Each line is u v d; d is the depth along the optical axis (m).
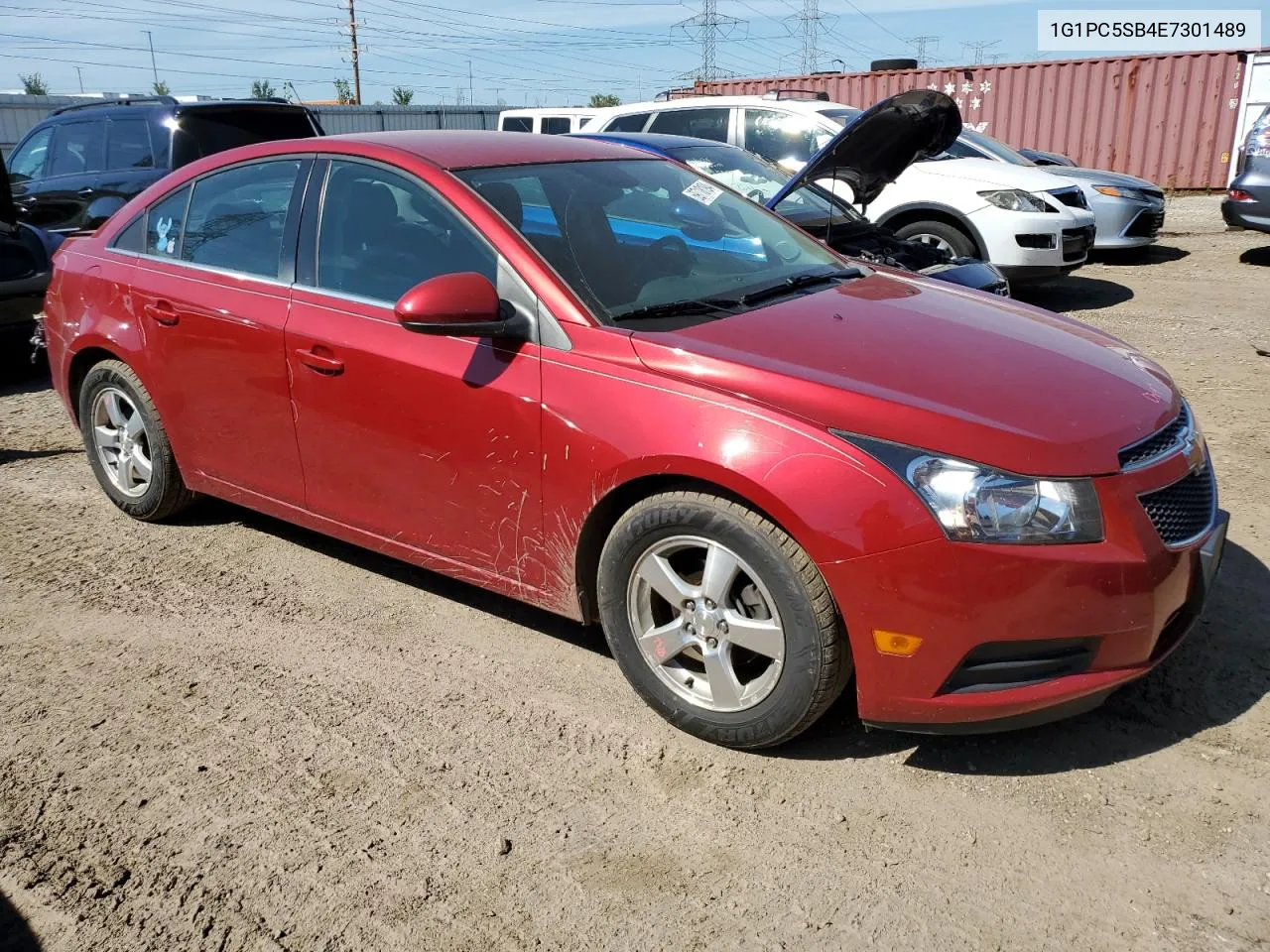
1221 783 2.71
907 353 2.93
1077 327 3.50
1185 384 6.37
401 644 3.59
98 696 3.30
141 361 4.19
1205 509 2.85
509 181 3.48
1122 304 9.15
